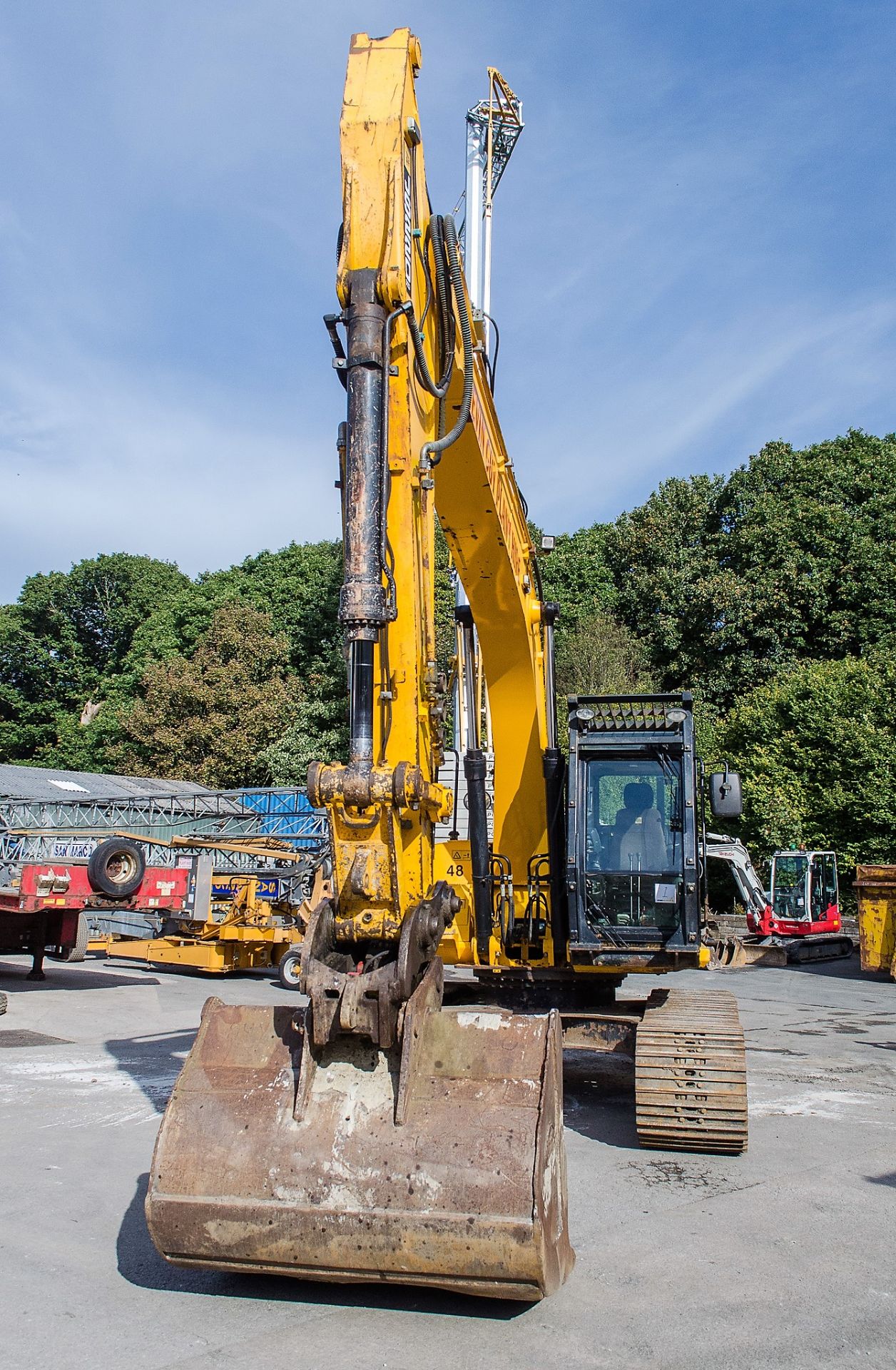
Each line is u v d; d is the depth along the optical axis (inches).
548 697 358.6
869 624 1300.4
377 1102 165.5
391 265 194.5
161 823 951.0
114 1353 152.1
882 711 1085.8
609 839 322.0
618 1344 156.6
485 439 283.3
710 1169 253.4
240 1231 159.0
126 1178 241.0
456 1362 149.9
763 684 1290.6
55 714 1854.1
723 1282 181.6
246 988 627.8
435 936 173.8
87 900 601.9
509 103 653.3
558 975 336.5
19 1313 166.1
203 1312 166.9
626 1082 367.9
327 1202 156.7
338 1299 172.4
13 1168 248.4
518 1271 150.9
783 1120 307.9
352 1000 161.2
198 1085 173.8
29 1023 476.4
